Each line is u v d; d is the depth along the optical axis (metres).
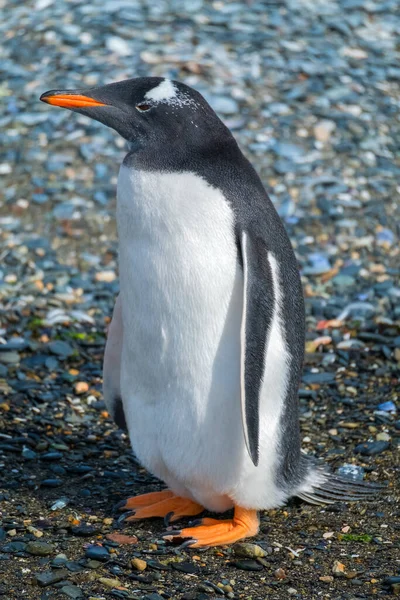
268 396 14.12
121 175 13.90
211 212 13.47
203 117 14.03
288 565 13.88
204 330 13.73
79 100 14.13
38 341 22.97
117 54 36.41
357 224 28.55
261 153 31.33
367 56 37.69
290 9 40.44
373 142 32.41
